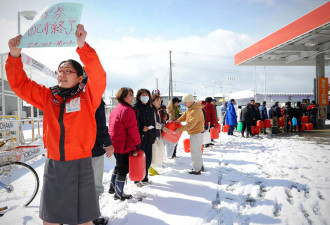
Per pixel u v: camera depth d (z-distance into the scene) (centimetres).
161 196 332
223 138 1003
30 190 302
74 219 161
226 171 470
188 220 258
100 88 160
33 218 267
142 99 370
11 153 300
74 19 147
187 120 435
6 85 1163
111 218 264
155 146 430
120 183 315
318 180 401
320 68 1393
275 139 946
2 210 280
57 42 144
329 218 265
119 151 308
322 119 1367
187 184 385
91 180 170
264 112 1171
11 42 150
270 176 432
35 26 150
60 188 160
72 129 158
